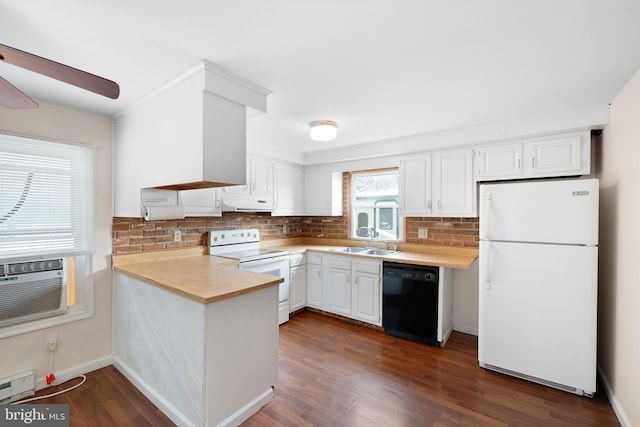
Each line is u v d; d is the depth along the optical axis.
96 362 2.51
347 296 3.57
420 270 3.00
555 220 2.20
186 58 1.64
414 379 2.35
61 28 1.35
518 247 2.34
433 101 2.25
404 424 1.84
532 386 2.26
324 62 1.68
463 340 3.11
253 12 1.25
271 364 2.10
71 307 2.44
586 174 2.49
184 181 1.84
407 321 3.08
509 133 2.71
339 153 3.87
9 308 2.10
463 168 3.06
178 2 1.18
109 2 1.18
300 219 4.79
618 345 2.00
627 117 1.94
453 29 1.38
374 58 1.64
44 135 2.23
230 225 3.66
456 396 2.13
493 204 2.43
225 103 1.82
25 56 1.08
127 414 1.96
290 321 3.64
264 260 3.32
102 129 2.54
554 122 2.51
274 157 3.76
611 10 1.23
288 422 1.87
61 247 2.32
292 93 2.10
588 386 2.09
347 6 1.22
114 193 2.60
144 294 2.22
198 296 1.68
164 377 2.00
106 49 1.54
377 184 4.06
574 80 1.90
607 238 2.30
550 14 1.26
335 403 2.05
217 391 1.76
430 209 3.26
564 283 2.17
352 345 2.97
